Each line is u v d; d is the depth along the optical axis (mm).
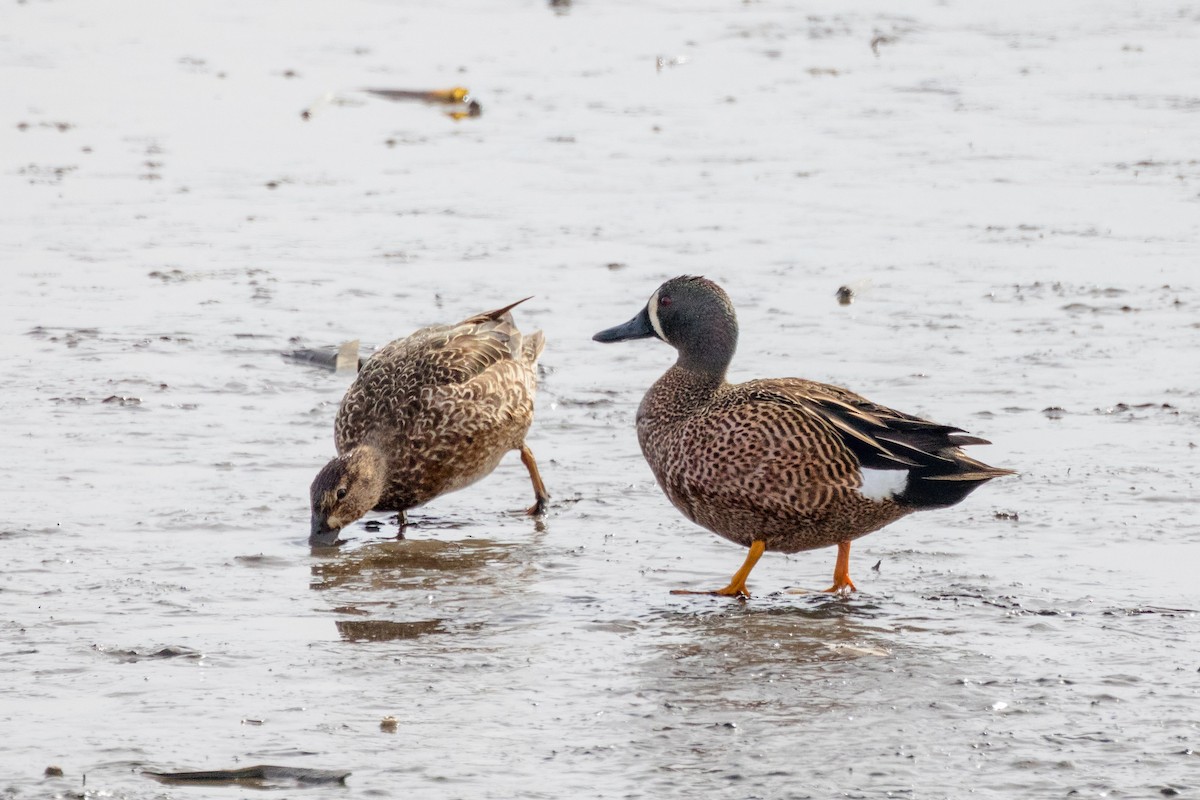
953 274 21219
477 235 23297
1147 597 10695
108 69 36312
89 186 25891
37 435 14250
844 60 39906
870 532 11109
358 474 12406
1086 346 17750
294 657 9602
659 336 11922
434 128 31719
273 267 21188
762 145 30453
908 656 9688
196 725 8516
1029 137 31328
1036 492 13000
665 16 46000
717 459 10938
